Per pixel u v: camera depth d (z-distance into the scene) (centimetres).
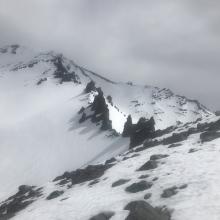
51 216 4622
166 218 3519
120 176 5325
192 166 4675
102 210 4194
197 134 6556
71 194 5306
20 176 10650
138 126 9856
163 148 6306
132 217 3675
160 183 4416
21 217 5044
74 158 11288
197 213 3450
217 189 3809
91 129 13300
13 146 13238
